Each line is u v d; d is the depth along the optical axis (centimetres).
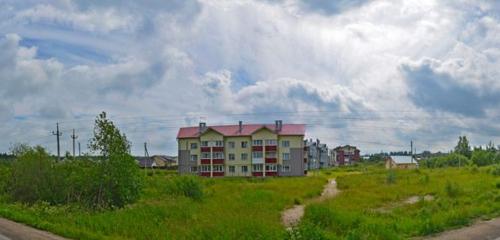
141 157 12412
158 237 1912
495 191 3428
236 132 9419
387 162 12862
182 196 3622
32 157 3272
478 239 1978
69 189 3228
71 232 1953
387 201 3534
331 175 8750
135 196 3294
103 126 3228
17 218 2433
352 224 2125
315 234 1714
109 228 2112
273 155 9181
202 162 9456
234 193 4050
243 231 1917
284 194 4047
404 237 1969
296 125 9288
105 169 3203
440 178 5441
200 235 1903
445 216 2319
